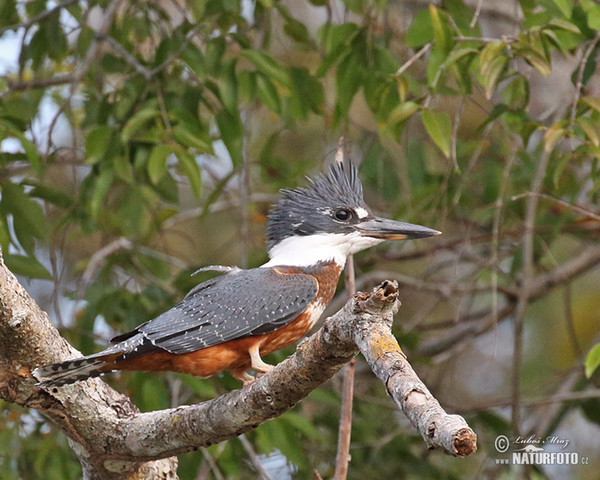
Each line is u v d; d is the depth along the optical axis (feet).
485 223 42.55
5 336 22.12
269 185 39.81
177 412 22.58
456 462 39.75
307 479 35.12
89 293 33.63
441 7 32.32
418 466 35.88
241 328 25.27
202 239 50.93
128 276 36.99
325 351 18.88
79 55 36.88
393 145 44.55
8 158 32.76
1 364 22.66
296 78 34.50
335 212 28.84
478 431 37.17
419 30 30.50
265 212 43.65
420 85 35.40
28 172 39.99
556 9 29.73
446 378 47.78
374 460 36.01
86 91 38.01
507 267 45.55
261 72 32.65
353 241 28.63
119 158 31.71
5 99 36.11
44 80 37.17
